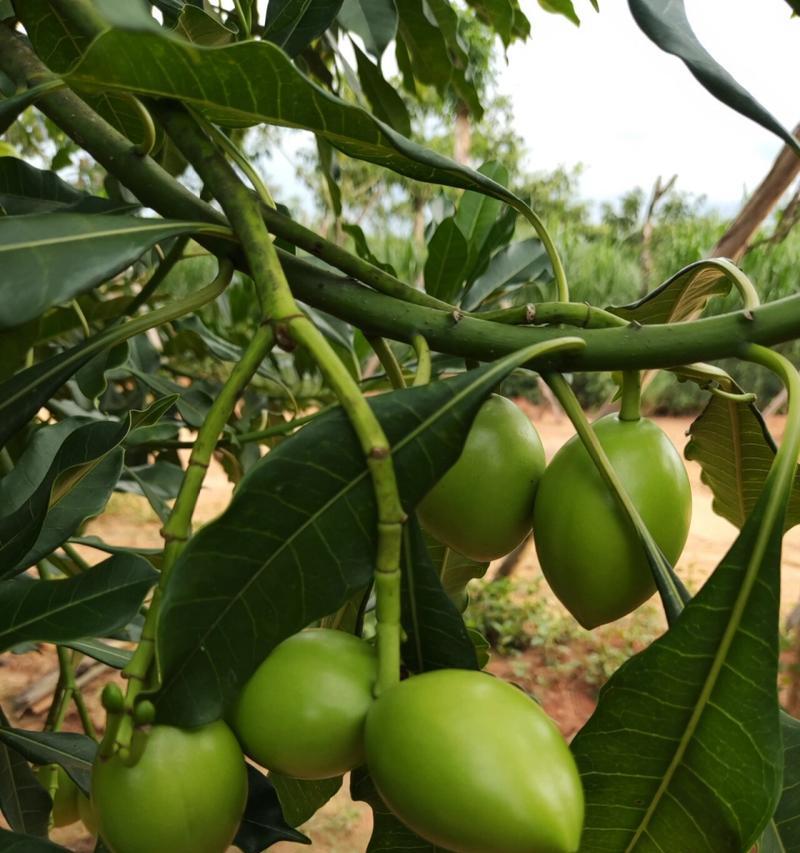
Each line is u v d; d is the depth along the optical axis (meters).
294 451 0.57
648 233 10.39
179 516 0.58
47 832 1.03
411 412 0.61
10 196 1.14
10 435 0.71
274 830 0.69
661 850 0.64
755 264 8.98
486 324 0.72
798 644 3.39
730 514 1.07
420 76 2.18
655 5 0.76
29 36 0.91
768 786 0.59
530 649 4.89
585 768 0.64
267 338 0.60
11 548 0.80
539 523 0.76
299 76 0.64
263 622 0.57
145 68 0.65
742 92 0.73
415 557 0.66
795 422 0.62
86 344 0.72
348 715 0.58
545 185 15.73
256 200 0.71
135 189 0.80
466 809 0.51
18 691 3.67
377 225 12.62
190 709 0.56
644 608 5.29
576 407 0.71
